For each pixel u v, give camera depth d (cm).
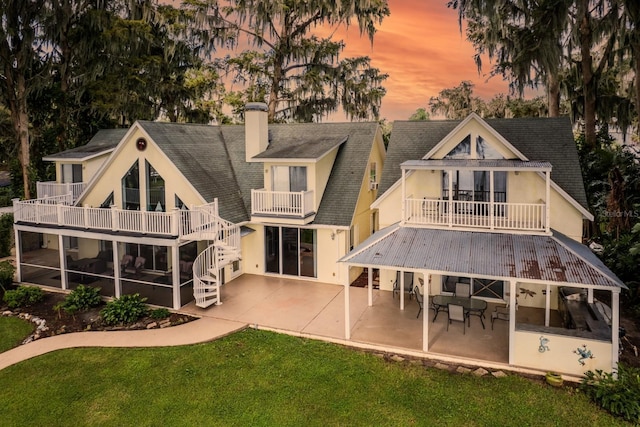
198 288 1559
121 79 2967
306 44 3416
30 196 2633
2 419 972
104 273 1858
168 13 3133
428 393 1038
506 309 1520
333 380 1101
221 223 1638
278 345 1292
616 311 1042
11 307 1630
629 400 948
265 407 996
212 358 1219
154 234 1585
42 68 2769
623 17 2100
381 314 1501
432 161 1511
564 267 1138
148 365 1185
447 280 1653
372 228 2214
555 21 1841
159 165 1805
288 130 2238
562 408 971
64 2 2678
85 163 2117
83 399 1040
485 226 1367
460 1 2078
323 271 1855
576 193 1490
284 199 1805
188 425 942
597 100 2598
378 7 3016
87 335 1382
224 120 3747
